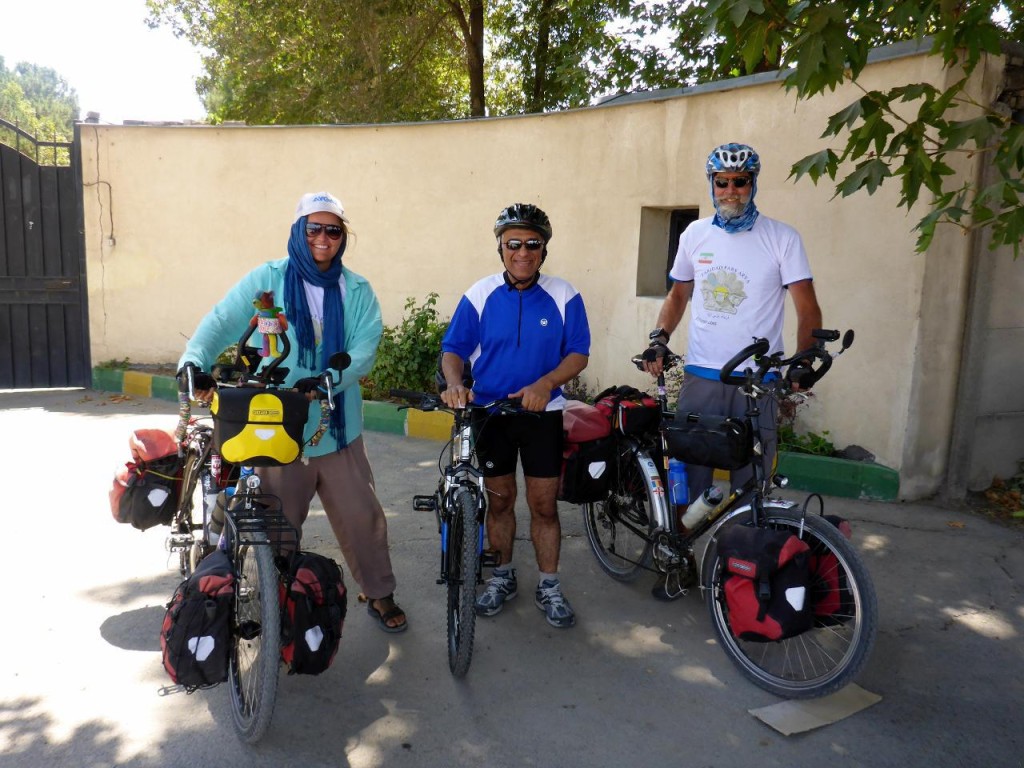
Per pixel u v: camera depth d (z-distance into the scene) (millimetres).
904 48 4996
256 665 2738
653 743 2877
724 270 3697
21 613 3695
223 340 3254
